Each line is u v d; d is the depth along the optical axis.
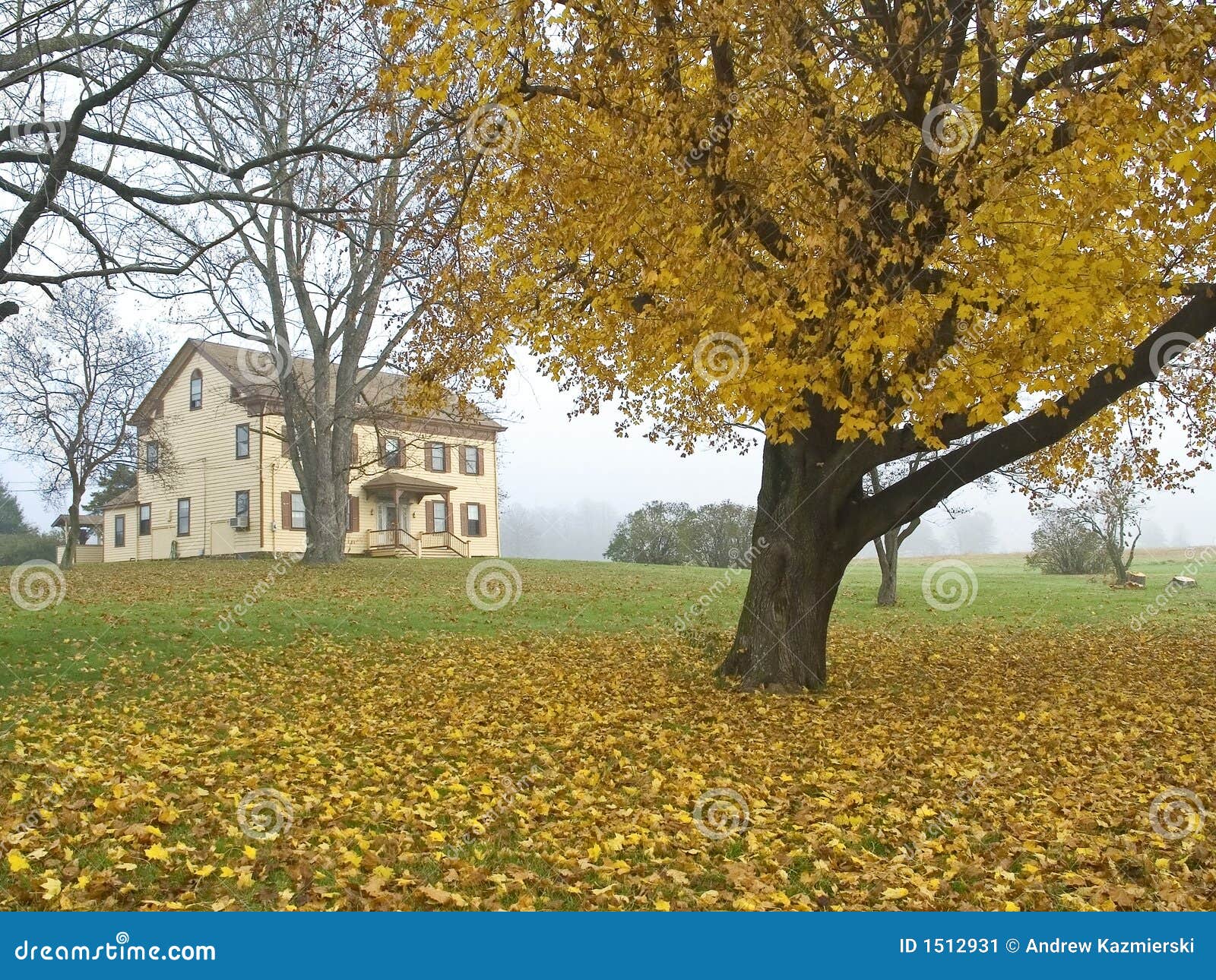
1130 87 8.03
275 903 4.77
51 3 10.45
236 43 12.27
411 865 5.45
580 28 9.59
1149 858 5.68
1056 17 9.29
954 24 9.34
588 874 5.40
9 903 4.71
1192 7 8.38
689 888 5.27
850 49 9.66
